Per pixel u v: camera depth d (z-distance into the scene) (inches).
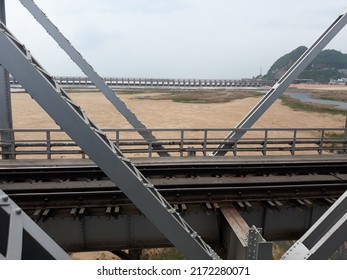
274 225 263.7
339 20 351.9
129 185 127.4
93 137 115.8
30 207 232.5
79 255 390.6
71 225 235.5
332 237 142.4
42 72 111.3
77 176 299.1
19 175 287.3
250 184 289.4
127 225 243.1
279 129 392.8
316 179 309.9
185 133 950.4
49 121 1170.6
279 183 297.4
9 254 76.8
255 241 163.2
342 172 343.9
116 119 1259.2
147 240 247.8
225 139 390.0
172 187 278.1
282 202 264.7
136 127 362.9
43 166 322.7
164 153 384.5
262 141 398.6
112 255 393.4
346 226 142.3
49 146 344.8
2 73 324.5
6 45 101.7
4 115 333.4
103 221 239.1
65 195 240.5
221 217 252.5
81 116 115.3
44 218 224.1
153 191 146.9
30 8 289.7
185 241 144.7
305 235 157.6
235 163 350.6
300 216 265.3
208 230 254.4
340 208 159.3
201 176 313.6
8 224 91.5
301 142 406.6
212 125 1151.0
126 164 132.3
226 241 243.3
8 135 336.5
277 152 654.5
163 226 139.3
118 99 347.3
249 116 378.9
